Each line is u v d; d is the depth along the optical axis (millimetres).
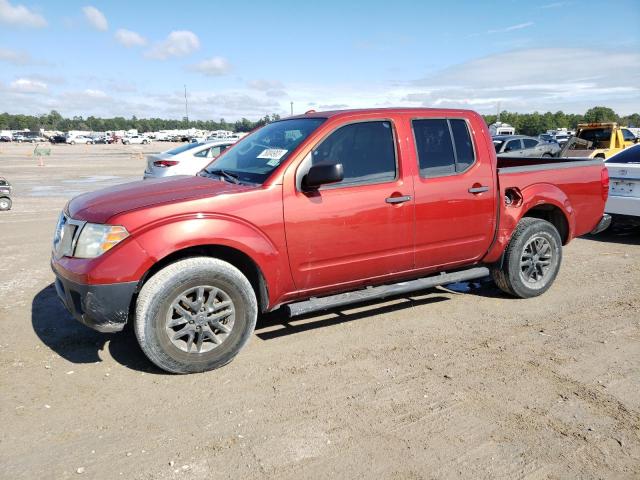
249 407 3457
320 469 2836
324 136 4312
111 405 3477
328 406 3469
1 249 7809
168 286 3684
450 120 4984
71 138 86375
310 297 4461
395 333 4707
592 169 5973
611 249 8039
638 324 4906
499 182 5184
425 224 4738
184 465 2863
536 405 3479
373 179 4492
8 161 35000
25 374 3902
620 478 2768
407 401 3531
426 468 2846
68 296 3832
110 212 3746
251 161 4523
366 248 4473
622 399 3561
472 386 3732
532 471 2820
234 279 3895
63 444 3049
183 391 3666
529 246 5551
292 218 4105
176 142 95625
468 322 4977
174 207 3771
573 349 4359
